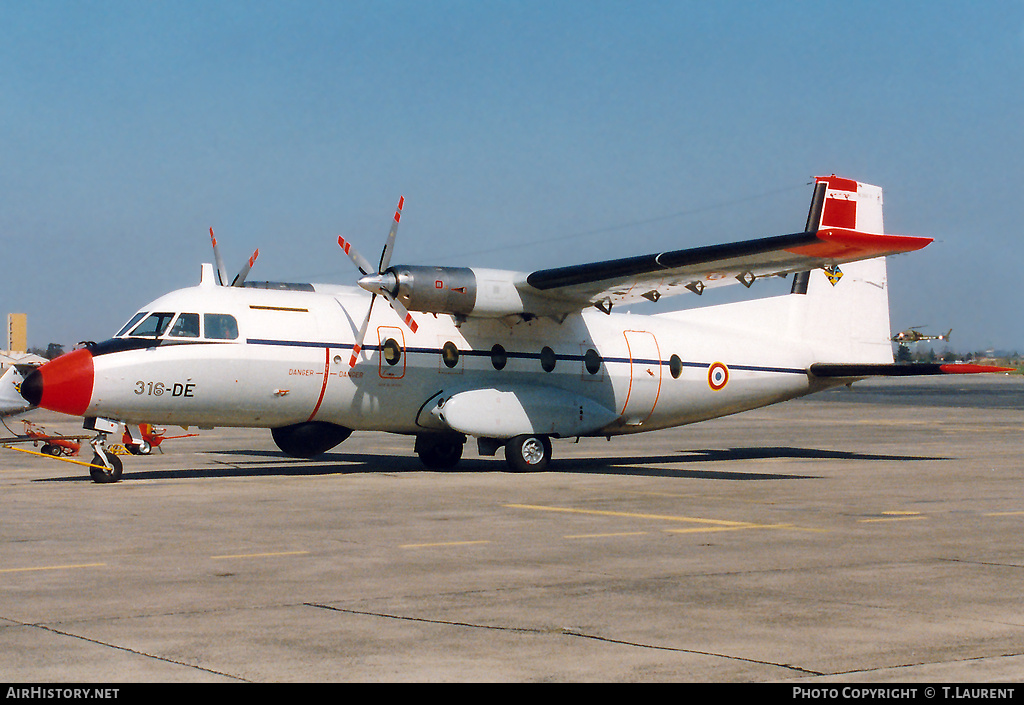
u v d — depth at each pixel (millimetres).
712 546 12727
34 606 9195
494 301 22344
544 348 24141
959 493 18891
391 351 22234
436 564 11422
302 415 21688
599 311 25578
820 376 28453
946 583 10367
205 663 7383
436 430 23312
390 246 21906
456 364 22953
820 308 28625
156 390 19984
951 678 7039
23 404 30500
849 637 8141
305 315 21594
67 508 16266
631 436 38469
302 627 8438
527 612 9016
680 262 20500
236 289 21656
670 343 26094
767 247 19359
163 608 9125
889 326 29656
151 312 20578
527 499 17766
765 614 8945
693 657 7566
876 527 14469
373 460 26781
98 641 7965
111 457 20328
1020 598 9633
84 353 19766
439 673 7176
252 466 24562
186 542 12953
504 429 22859
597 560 11703
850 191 27625
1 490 18875
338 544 12828
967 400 79438
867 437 37219
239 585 10195
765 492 19000
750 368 27188
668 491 19125
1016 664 7371
